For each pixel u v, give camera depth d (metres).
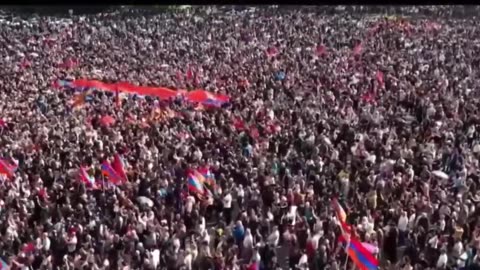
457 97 84.69
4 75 103.25
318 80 95.88
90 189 55.62
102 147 65.25
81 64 111.50
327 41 128.75
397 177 56.78
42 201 53.28
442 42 124.62
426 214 50.16
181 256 45.97
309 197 53.06
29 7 174.38
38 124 74.56
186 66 108.00
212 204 54.22
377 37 131.75
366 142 65.50
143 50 122.38
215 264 45.47
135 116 77.62
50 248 47.62
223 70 104.44
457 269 45.50
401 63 107.19
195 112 78.44
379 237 48.31
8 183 56.06
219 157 63.62
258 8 171.88
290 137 68.00
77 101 83.12
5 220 50.19
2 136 69.12
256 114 77.75
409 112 79.62
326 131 70.62
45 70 106.88
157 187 55.72
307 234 48.06
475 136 70.12
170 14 167.00
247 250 47.25
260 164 60.94
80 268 43.88
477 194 54.72
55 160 61.62
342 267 45.53
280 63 109.25
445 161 62.97
